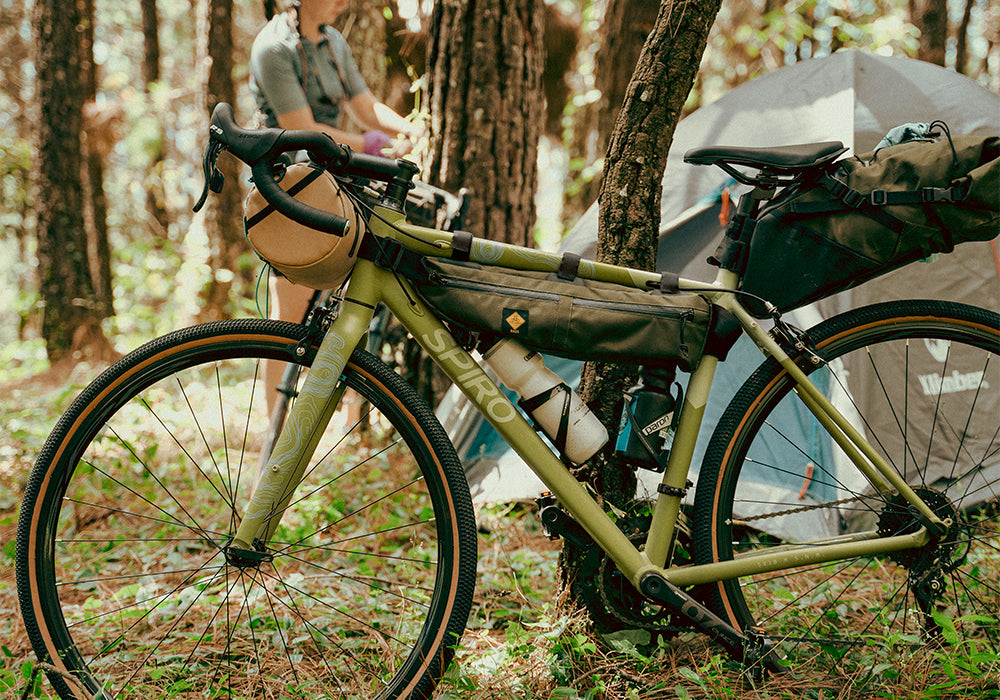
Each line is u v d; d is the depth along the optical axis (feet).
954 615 6.13
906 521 5.49
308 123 8.14
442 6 10.19
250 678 5.75
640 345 5.05
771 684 5.40
